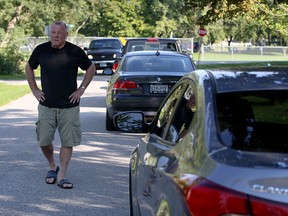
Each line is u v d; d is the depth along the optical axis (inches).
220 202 145.4
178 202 163.2
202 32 1692.9
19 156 514.6
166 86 616.1
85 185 409.7
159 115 270.5
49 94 394.0
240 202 142.9
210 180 150.9
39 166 472.1
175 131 218.7
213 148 166.4
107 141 592.7
